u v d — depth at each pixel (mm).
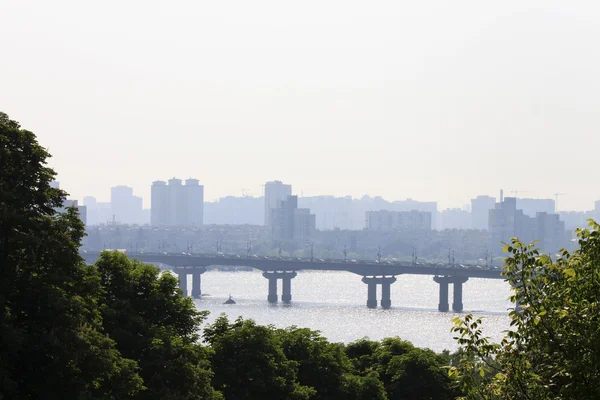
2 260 133375
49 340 125312
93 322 143250
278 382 181750
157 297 170375
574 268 78938
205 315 181125
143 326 161375
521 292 79438
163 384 155750
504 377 77250
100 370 133125
